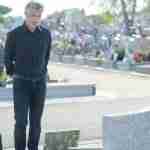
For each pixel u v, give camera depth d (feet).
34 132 21.80
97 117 30.07
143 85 49.98
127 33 94.43
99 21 100.99
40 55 20.86
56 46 87.66
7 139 25.67
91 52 83.30
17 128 21.16
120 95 39.55
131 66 69.72
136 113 18.88
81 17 101.04
